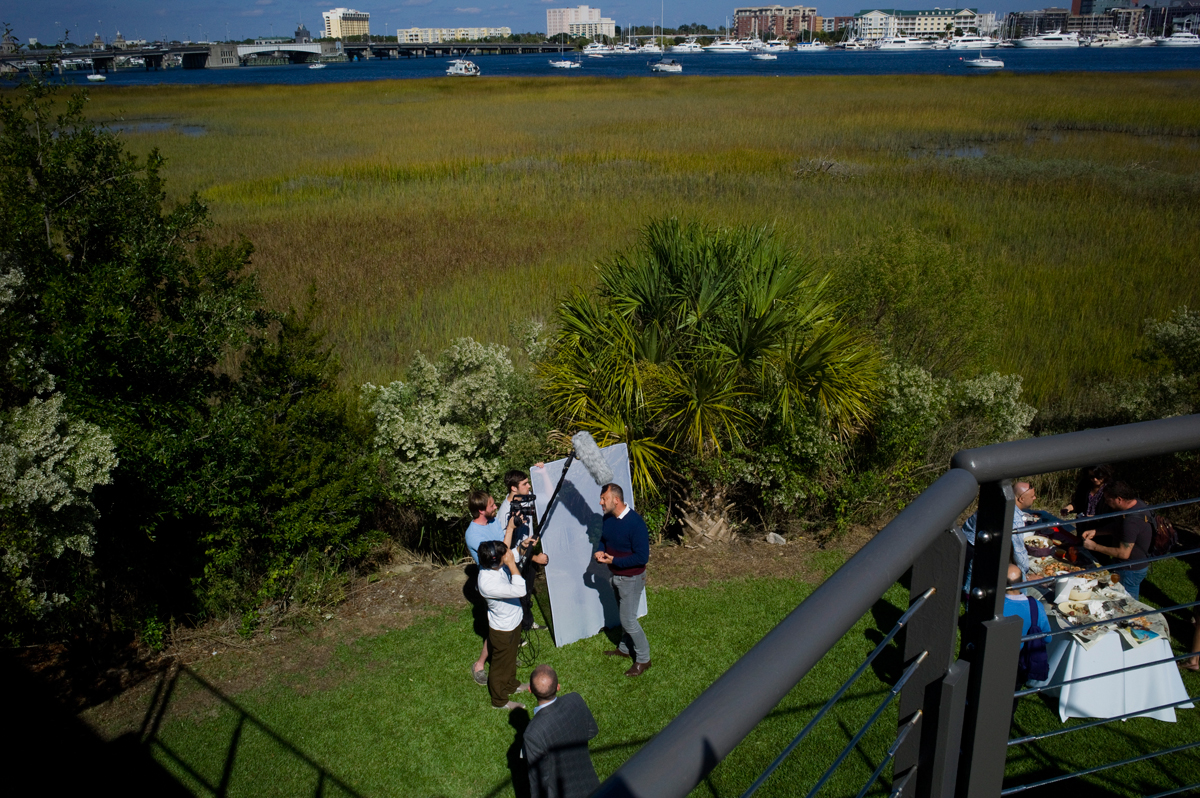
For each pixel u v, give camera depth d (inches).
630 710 215.0
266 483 262.5
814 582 269.7
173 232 273.0
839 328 307.0
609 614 248.2
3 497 193.5
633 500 275.9
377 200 947.3
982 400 333.1
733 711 37.0
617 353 300.2
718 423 295.7
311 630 253.9
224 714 219.5
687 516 297.7
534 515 236.8
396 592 273.1
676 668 229.8
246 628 251.1
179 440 240.2
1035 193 913.5
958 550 54.6
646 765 34.1
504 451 297.6
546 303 556.7
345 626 255.0
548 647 243.0
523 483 239.8
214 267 273.9
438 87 3073.3
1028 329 507.5
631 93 2596.0
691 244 322.0
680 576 275.3
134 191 267.0
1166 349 353.4
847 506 296.5
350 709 219.0
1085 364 456.4
